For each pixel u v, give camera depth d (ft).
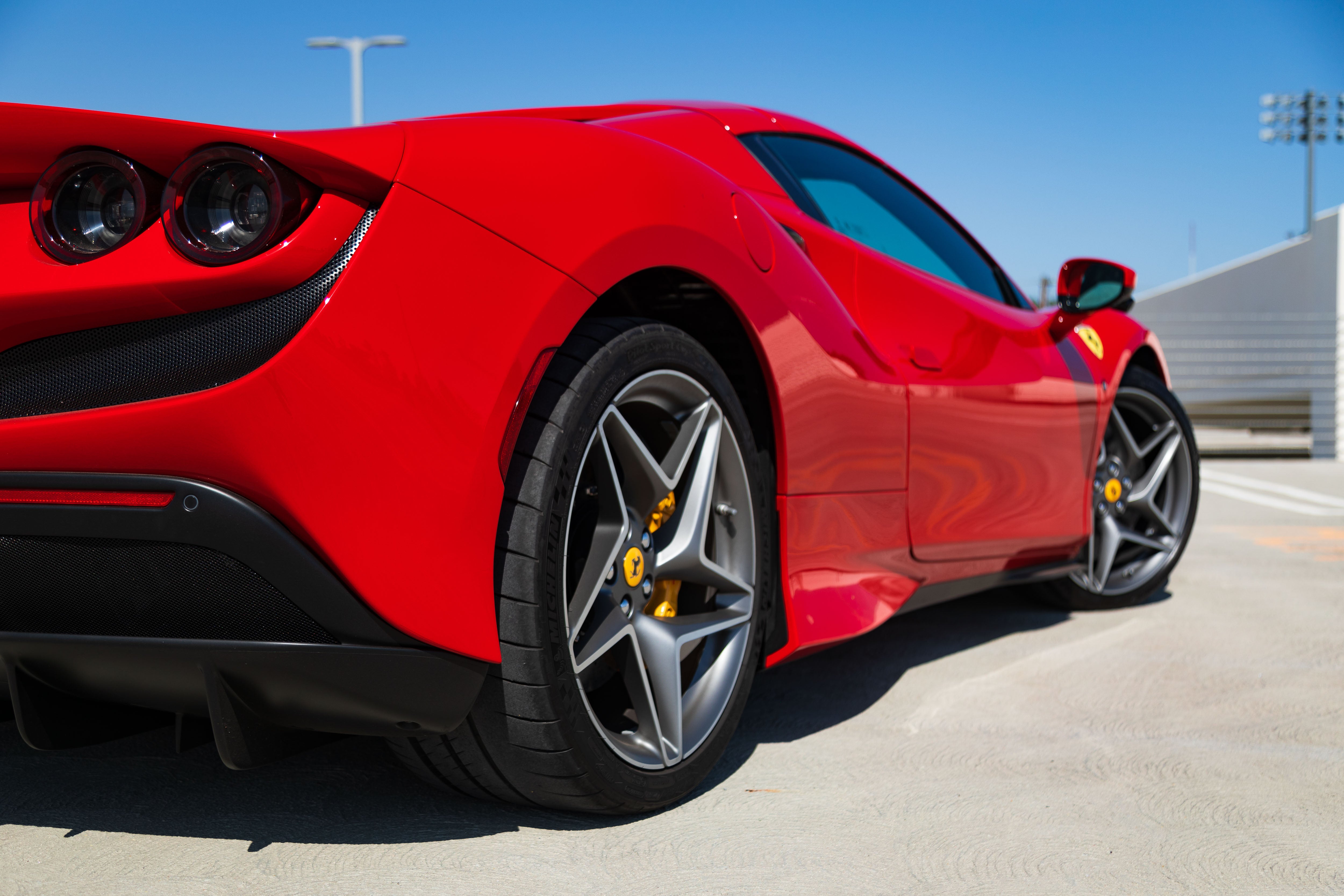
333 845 4.21
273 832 4.33
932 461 6.66
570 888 3.86
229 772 5.01
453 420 3.71
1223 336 56.59
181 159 3.47
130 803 4.64
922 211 8.06
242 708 3.68
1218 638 8.37
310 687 3.62
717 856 4.15
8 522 3.54
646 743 4.57
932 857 4.17
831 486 5.70
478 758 4.21
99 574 3.56
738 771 5.20
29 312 3.55
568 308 4.10
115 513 3.45
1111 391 8.98
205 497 3.39
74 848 4.17
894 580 6.47
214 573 3.48
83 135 3.43
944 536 6.90
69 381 3.57
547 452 4.03
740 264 5.05
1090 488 8.84
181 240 3.43
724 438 4.96
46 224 3.57
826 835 4.38
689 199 4.83
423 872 3.97
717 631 4.90
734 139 6.48
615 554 4.38
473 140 4.00
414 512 3.61
